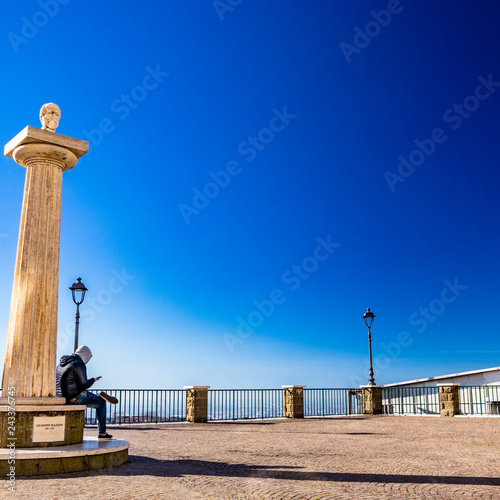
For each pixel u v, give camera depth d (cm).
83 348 1003
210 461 970
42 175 959
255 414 2256
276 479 789
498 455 1053
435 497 668
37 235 935
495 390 2253
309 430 1656
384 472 853
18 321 915
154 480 764
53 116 995
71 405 899
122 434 1519
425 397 2464
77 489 688
